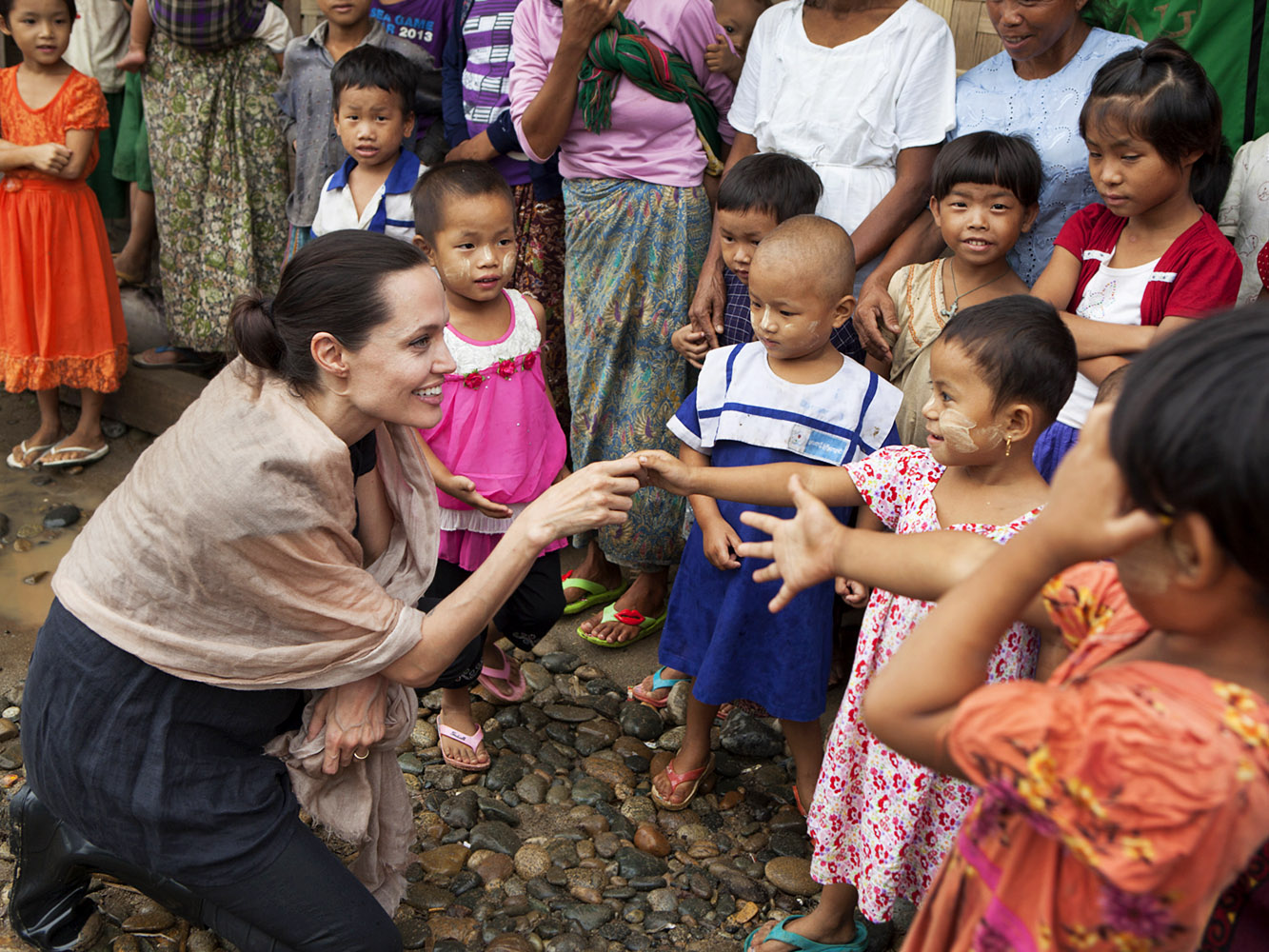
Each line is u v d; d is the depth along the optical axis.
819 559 1.27
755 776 2.72
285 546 1.66
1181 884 0.89
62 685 1.79
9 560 3.57
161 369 4.41
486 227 2.46
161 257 4.35
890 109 2.89
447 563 2.67
